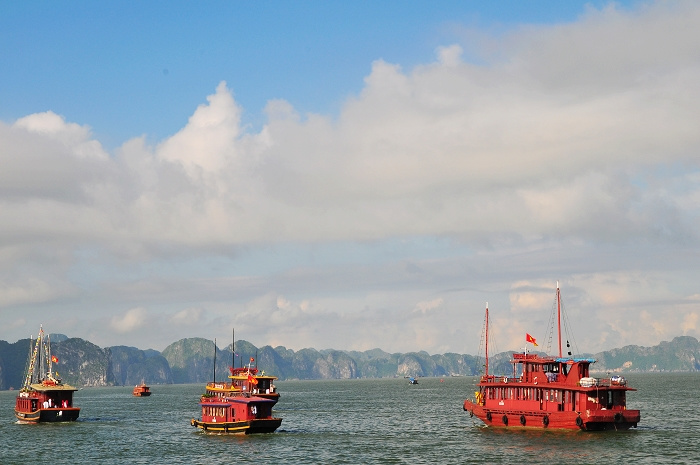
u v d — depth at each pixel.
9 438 131.38
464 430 135.25
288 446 114.31
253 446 114.56
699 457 96.75
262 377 171.00
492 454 101.62
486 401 126.38
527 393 119.88
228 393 152.38
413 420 164.25
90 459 106.31
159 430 143.25
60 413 158.62
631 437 114.31
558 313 123.25
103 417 188.12
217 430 129.12
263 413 128.38
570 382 115.75
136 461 103.44
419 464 96.62
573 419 112.56
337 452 108.00
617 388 114.19
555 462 94.56
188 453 109.06
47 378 165.62
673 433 119.31
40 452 113.62
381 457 103.06
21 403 161.25
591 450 102.25
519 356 122.12
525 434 117.19
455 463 96.62
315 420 167.50
